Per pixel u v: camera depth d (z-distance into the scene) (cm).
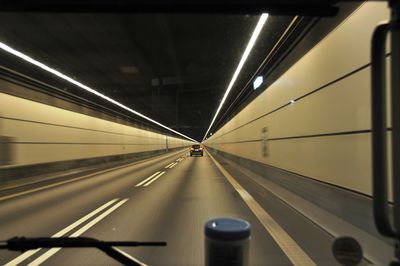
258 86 1714
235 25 1035
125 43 1209
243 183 1566
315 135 843
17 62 1331
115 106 3052
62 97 2058
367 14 541
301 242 606
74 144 2331
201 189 1376
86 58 1369
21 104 1575
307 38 864
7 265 522
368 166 545
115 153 3509
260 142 1719
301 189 962
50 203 1119
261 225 740
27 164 1625
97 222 820
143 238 664
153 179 1859
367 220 539
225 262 273
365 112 557
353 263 267
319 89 807
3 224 813
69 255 558
